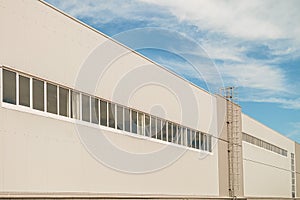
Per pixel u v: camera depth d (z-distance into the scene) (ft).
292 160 184.85
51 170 48.73
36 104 47.62
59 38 50.96
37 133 47.19
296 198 185.47
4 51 43.52
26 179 45.27
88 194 54.54
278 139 164.86
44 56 48.65
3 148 42.96
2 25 43.39
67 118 52.01
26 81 46.50
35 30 47.44
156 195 70.44
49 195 47.50
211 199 91.91
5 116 43.42
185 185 80.79
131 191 63.87
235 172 109.50
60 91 51.37
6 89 43.96
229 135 106.93
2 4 43.47
